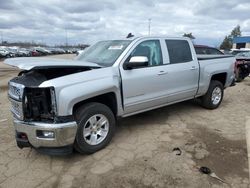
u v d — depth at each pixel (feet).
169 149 13.43
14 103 11.95
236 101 24.71
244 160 12.25
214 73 19.92
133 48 14.57
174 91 16.97
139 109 15.19
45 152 11.53
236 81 39.65
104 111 13.01
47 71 12.30
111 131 13.62
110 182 10.52
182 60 17.61
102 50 15.60
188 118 18.67
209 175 10.93
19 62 11.55
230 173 11.11
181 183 10.37
